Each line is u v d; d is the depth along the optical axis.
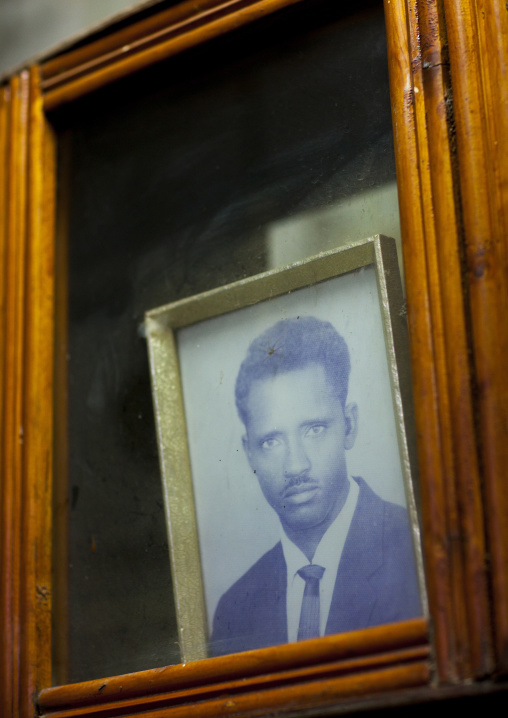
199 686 0.62
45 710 0.69
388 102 0.69
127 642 0.69
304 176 0.72
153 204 0.82
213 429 0.71
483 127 0.60
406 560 0.58
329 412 0.65
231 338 0.72
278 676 0.58
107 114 0.88
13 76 0.92
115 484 0.75
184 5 0.81
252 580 0.65
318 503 0.64
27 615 0.73
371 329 0.65
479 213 0.58
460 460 0.54
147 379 0.76
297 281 0.70
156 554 0.71
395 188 0.66
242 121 0.79
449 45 0.63
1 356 0.83
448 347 0.57
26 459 0.79
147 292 0.79
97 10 1.05
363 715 0.54
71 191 0.88
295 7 0.76
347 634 0.56
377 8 0.73
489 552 0.52
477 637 0.51
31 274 0.84
